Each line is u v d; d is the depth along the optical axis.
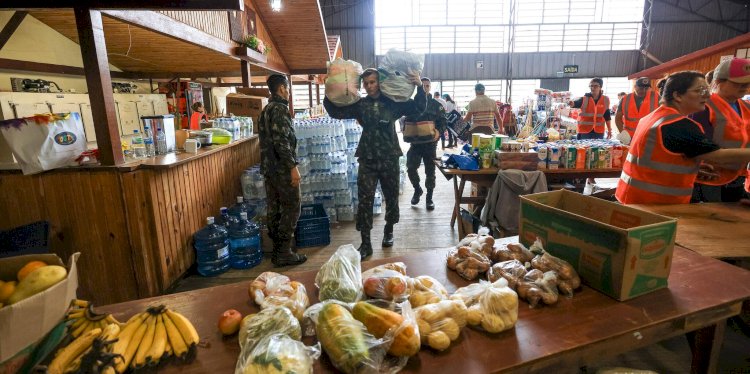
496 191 3.20
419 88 3.12
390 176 3.27
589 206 1.52
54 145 2.32
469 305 1.11
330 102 3.12
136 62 5.74
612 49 16.19
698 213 1.83
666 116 1.83
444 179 6.65
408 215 4.58
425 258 1.53
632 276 1.16
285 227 3.18
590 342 1.00
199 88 5.88
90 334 0.93
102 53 2.34
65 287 0.85
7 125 2.19
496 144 3.56
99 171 2.42
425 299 1.11
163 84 6.10
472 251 1.42
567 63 16.25
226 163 4.05
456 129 9.45
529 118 7.25
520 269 1.26
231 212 3.78
